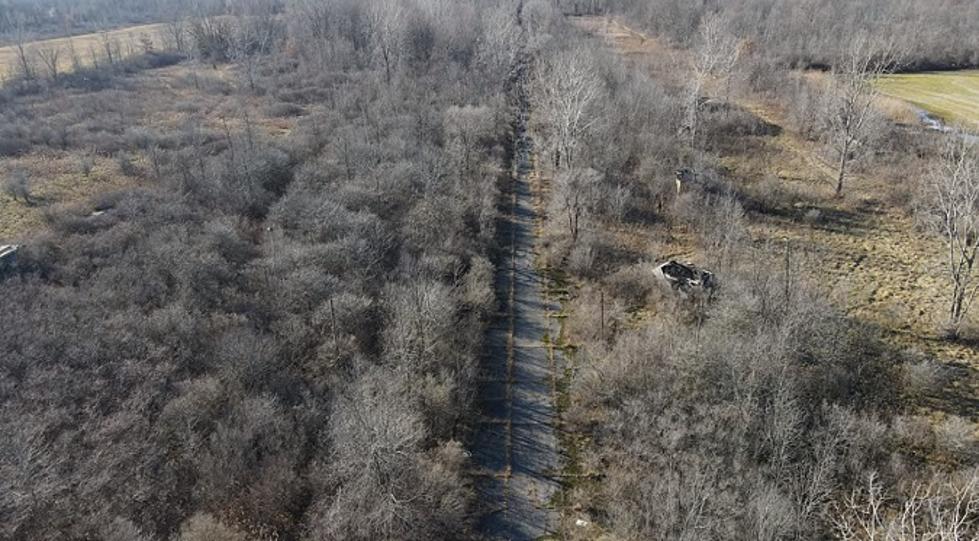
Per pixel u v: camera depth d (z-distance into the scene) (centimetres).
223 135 7162
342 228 4769
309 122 7488
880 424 3250
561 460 3284
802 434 3136
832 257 4972
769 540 2555
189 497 2883
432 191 5409
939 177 4781
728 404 3238
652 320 4241
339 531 2672
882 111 6969
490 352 4069
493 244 5147
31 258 4444
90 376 3412
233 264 4441
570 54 7319
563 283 4784
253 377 3422
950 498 2853
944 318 4156
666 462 3081
